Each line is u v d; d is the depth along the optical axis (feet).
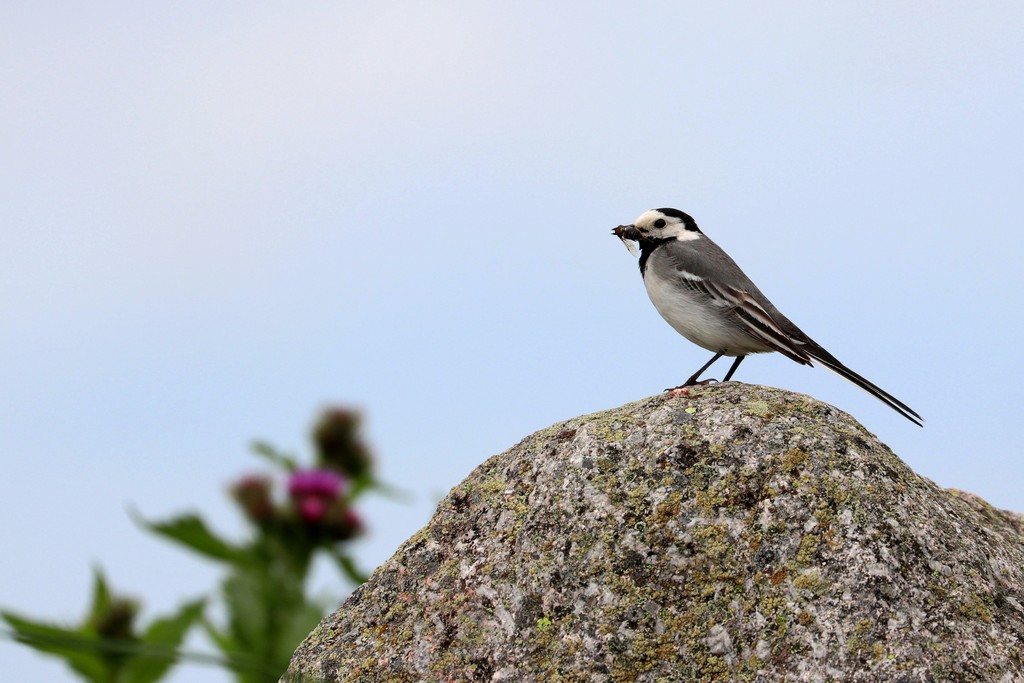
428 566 31.96
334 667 30.50
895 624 26.09
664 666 26.78
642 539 28.17
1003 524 36.91
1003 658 26.35
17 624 25.44
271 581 29.27
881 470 28.94
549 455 31.22
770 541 27.50
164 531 28.73
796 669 25.76
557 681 27.45
